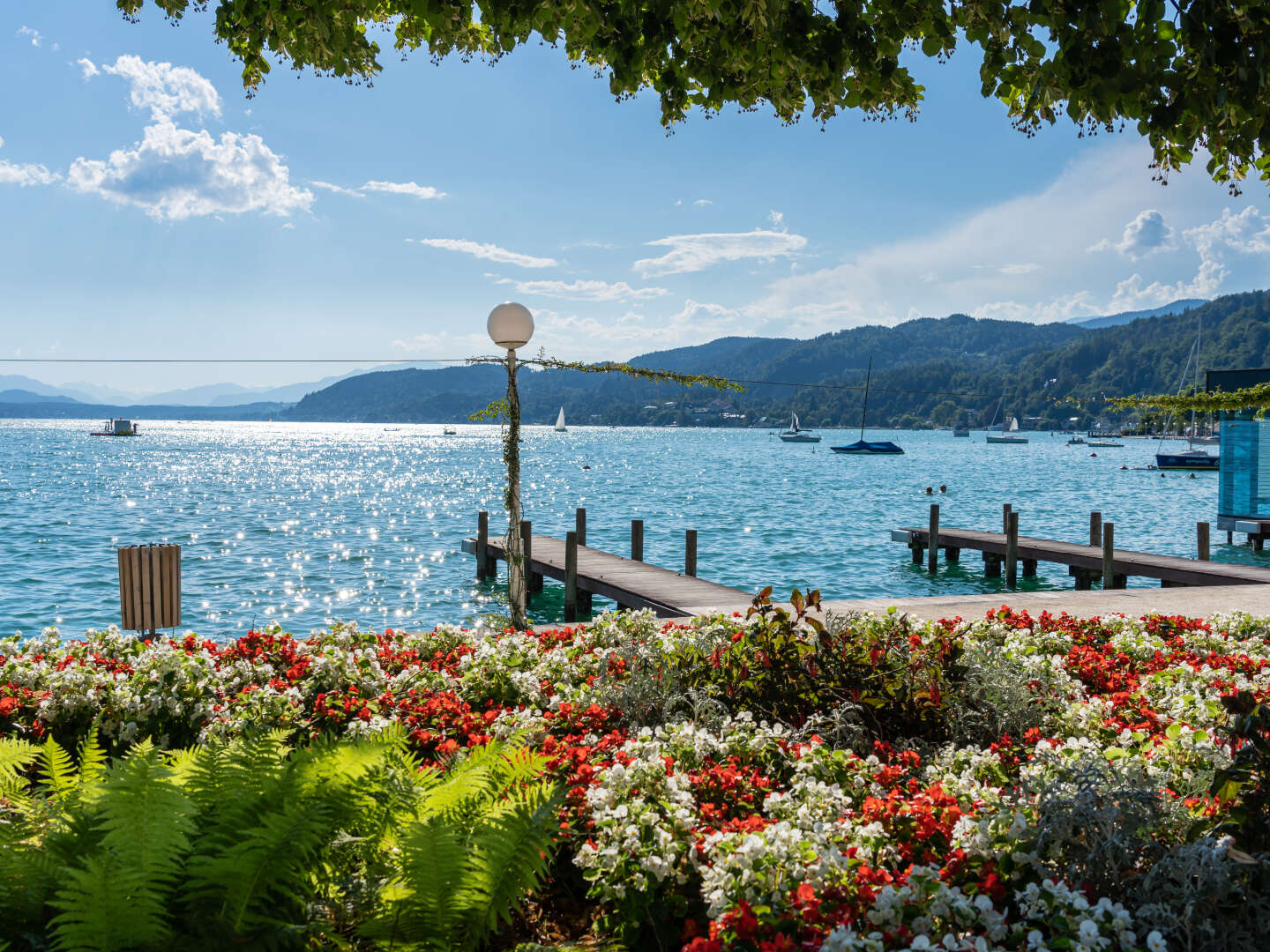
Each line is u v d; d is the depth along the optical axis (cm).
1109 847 293
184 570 2234
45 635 715
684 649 627
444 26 492
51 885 282
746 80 500
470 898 297
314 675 624
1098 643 834
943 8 420
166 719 547
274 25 507
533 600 1908
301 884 287
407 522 3472
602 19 429
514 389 1198
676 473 7044
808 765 414
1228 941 269
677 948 312
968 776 407
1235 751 329
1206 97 407
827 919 276
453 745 469
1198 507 4388
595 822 349
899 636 616
